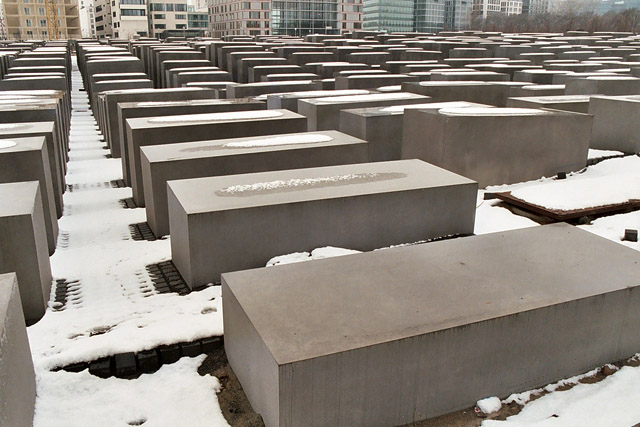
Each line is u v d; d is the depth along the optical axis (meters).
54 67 21.17
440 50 31.52
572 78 14.51
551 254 4.77
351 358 3.28
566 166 9.70
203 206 5.62
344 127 11.04
